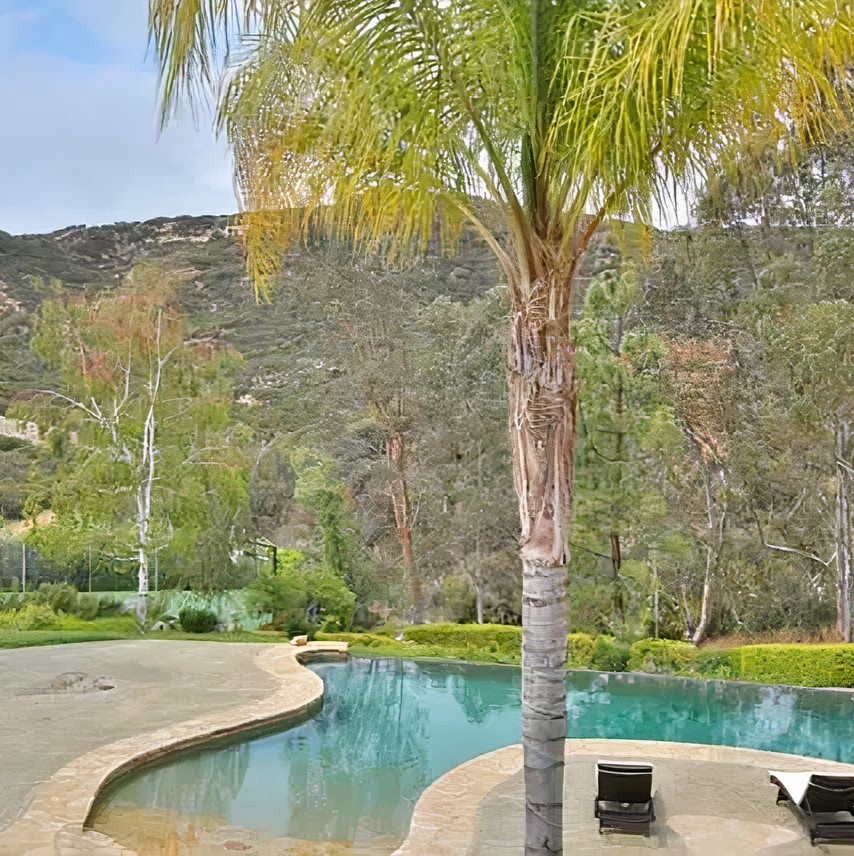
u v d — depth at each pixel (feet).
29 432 130.00
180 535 82.12
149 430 84.38
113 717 41.14
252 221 18.54
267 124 17.02
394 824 29.07
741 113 15.92
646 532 71.20
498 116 16.01
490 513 89.15
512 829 26.21
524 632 15.94
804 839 25.71
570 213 15.72
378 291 107.34
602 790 26.99
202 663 57.57
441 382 98.63
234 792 32.40
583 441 71.51
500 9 14.76
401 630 83.87
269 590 83.61
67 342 87.35
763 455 77.56
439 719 46.85
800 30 13.20
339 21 14.64
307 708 45.34
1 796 28.99
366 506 99.50
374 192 17.90
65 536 81.87
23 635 74.08
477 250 113.39
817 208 78.38
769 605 77.56
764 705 51.90
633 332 78.28
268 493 110.32
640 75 12.86
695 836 25.88
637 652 65.57
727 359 77.25
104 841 25.43
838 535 74.33
